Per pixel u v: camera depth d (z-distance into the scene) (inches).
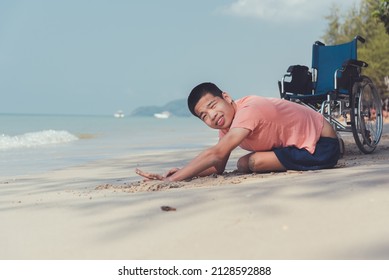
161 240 85.1
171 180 148.6
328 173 142.0
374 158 213.5
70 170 230.2
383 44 1315.2
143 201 112.6
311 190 108.7
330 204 97.1
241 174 161.3
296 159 158.6
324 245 77.6
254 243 80.3
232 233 85.2
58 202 122.8
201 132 733.9
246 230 86.0
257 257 75.5
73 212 108.6
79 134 592.7
